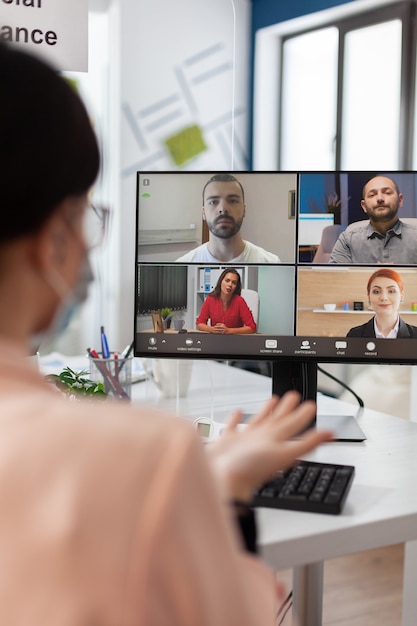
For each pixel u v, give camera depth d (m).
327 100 4.28
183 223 1.66
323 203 1.61
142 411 0.45
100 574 0.38
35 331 0.49
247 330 1.65
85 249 0.49
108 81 4.34
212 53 4.56
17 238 0.45
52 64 0.47
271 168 4.69
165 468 0.40
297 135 4.50
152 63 4.39
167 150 4.50
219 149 4.65
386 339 1.62
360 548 1.06
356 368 3.16
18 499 0.40
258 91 4.62
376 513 1.10
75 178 0.46
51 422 0.42
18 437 0.42
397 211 1.60
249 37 4.66
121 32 4.27
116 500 0.39
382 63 3.90
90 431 0.42
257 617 0.43
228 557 0.41
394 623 2.30
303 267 1.63
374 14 3.93
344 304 1.62
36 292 0.47
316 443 0.72
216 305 1.66
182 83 4.49
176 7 4.42
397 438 1.54
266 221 1.63
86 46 1.93
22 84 0.44
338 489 1.13
